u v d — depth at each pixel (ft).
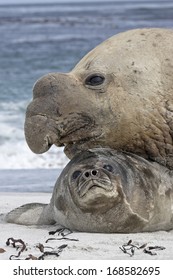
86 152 68.08
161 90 69.92
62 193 66.18
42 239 62.95
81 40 409.08
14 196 91.30
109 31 473.67
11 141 143.23
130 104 69.51
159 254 57.57
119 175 63.77
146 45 71.92
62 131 69.46
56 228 68.69
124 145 70.54
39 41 419.74
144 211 64.39
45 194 93.30
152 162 69.97
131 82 70.03
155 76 70.23
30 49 367.66
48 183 103.76
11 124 157.48
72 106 69.46
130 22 569.23
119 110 69.51
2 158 132.57
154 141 70.08
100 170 62.44
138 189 64.54
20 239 60.34
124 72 70.33
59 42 403.95
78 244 60.03
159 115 69.56
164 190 66.69
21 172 115.96
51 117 69.31
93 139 70.23
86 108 69.51
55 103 69.46
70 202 64.80
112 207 63.10
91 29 510.17
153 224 65.57
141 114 69.51
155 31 73.56
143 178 65.62
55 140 69.46
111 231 64.59
